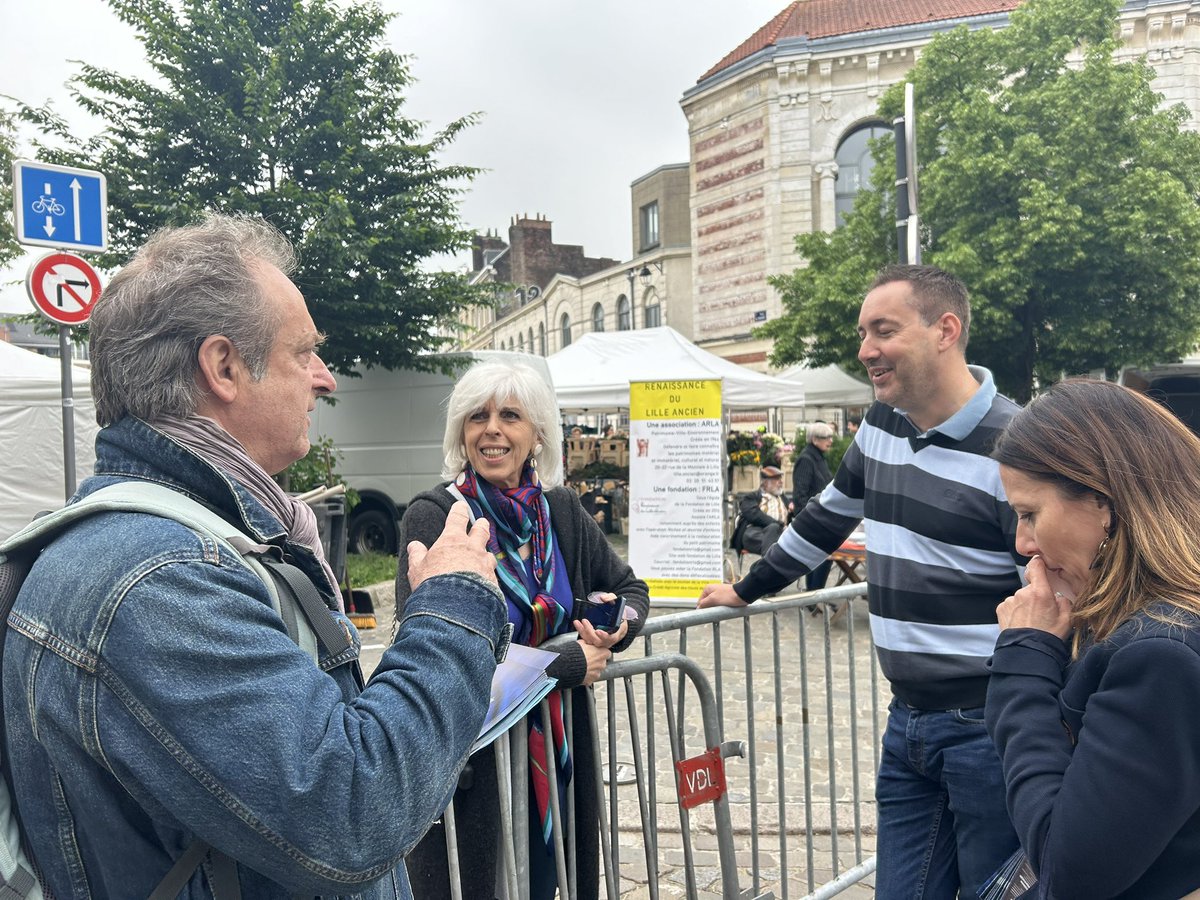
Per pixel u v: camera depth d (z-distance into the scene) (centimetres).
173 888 93
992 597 195
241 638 91
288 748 88
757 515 827
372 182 1236
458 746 104
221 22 1135
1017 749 121
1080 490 118
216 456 105
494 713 166
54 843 96
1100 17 1459
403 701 101
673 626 235
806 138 2203
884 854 218
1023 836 115
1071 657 129
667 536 695
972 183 1449
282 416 112
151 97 1117
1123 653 106
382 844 94
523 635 199
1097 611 114
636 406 702
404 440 1092
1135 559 112
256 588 99
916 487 206
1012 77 1631
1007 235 1401
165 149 1137
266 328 109
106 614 88
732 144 2350
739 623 727
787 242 2233
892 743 217
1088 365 1498
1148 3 1973
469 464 213
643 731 440
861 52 2141
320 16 1180
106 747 87
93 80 1110
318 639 108
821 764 421
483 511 203
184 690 86
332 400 1145
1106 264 1384
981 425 199
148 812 91
